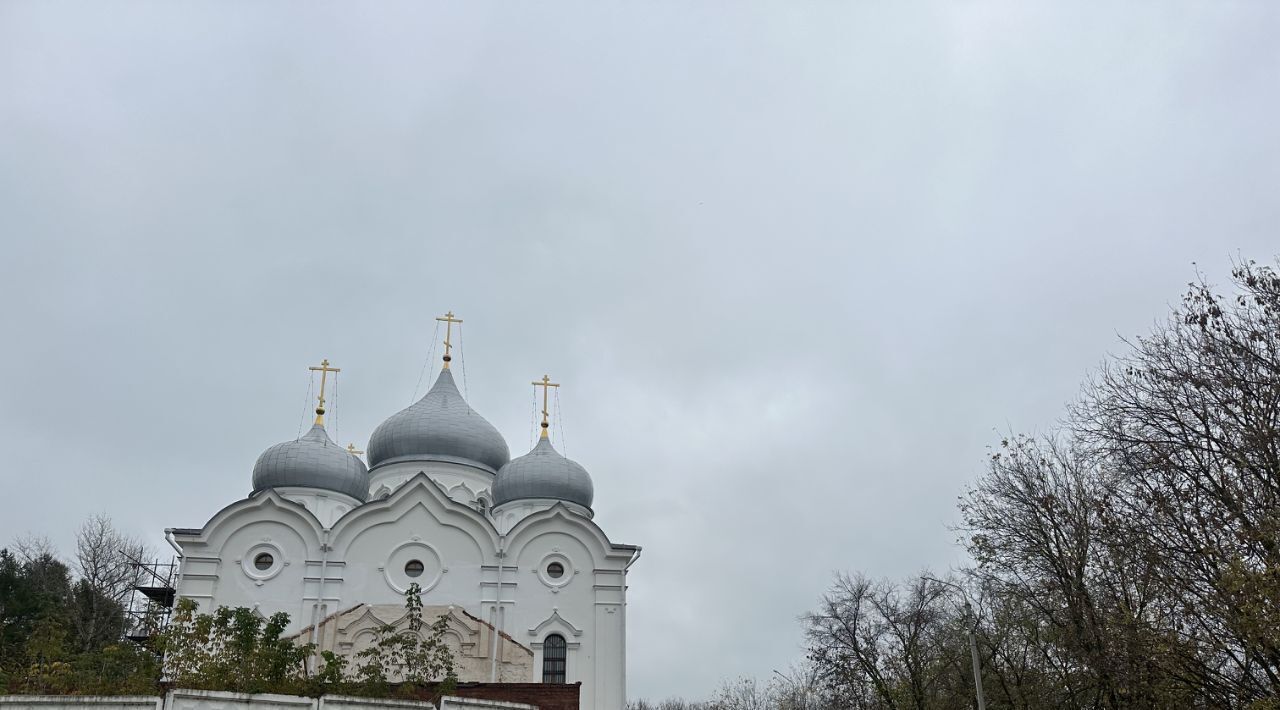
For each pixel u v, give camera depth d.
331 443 52.34
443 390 60.12
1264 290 28.91
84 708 20.75
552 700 33.22
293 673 26.70
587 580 47.62
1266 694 27.09
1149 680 30.66
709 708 84.50
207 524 45.34
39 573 59.62
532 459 54.69
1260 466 28.17
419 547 46.66
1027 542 38.28
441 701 25.05
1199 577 27.97
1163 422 30.84
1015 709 42.59
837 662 51.47
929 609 51.09
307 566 45.34
